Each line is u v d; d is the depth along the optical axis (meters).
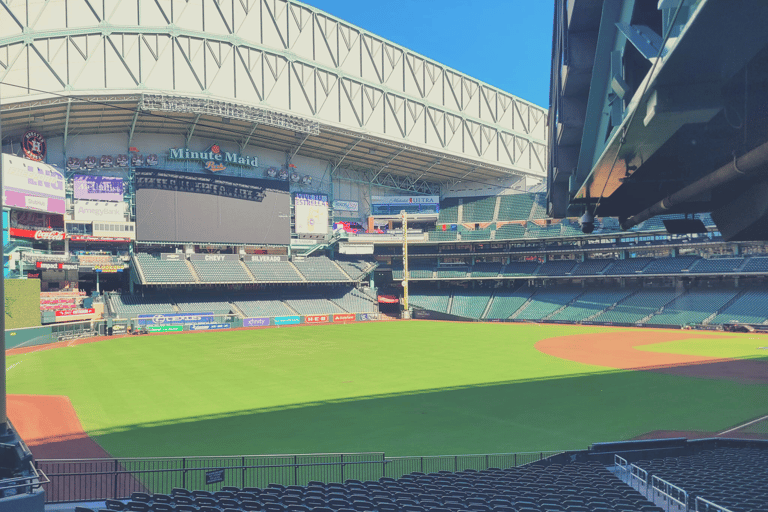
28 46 59.81
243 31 71.06
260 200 78.94
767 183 12.91
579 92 16.36
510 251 90.25
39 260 59.41
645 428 23.41
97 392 30.91
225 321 71.62
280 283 83.56
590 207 18.38
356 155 86.00
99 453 20.31
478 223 95.38
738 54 7.68
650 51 9.02
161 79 65.62
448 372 37.53
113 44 63.41
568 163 18.67
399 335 62.09
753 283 70.19
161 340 57.53
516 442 21.55
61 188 61.88
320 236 86.06
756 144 10.23
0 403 11.22
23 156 63.75
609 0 10.91
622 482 15.26
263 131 74.06
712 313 67.62
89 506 14.01
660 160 13.60
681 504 12.68
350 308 85.50
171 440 21.86
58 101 58.62
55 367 39.69
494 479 15.63
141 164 71.38
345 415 25.72
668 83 8.77
